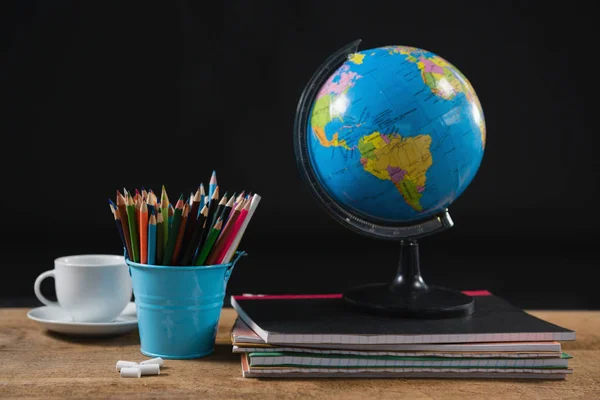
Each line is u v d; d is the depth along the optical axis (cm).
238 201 99
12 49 390
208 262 98
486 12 400
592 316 124
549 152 407
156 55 397
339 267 344
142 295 98
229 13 397
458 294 109
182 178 404
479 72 404
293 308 107
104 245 380
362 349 91
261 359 90
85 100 396
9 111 393
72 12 390
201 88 400
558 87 403
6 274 314
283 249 388
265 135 404
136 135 400
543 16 399
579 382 92
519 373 93
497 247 402
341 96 100
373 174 99
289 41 399
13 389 85
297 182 407
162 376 91
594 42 399
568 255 382
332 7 399
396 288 109
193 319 98
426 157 98
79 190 400
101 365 95
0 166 395
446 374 92
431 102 97
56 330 108
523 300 282
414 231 108
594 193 407
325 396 85
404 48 104
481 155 105
